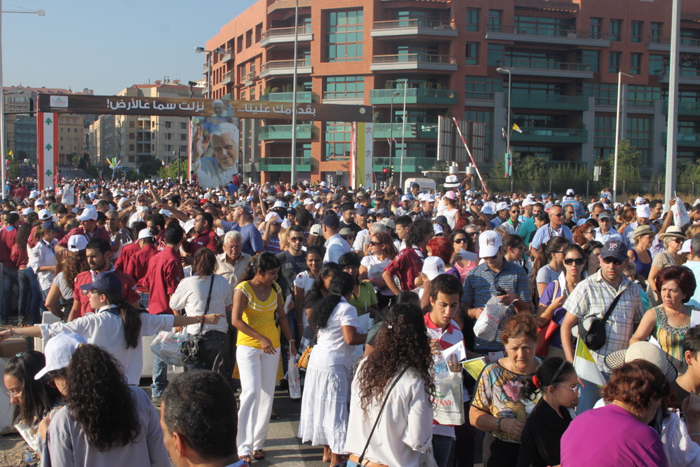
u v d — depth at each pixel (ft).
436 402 14.40
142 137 442.91
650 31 209.05
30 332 15.43
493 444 14.30
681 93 217.56
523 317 14.07
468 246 25.91
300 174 214.28
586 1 202.28
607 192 94.79
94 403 10.42
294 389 23.41
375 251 25.43
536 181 165.07
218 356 20.84
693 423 13.07
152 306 23.73
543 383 12.69
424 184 123.95
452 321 16.30
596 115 207.10
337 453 16.94
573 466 10.26
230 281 24.57
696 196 150.30
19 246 34.94
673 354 15.83
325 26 206.18
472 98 199.52
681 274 15.83
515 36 197.98
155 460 11.44
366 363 12.59
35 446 16.44
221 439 8.28
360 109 128.98
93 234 31.68
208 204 42.93
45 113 114.73
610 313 17.04
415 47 202.80
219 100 123.54
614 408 10.64
